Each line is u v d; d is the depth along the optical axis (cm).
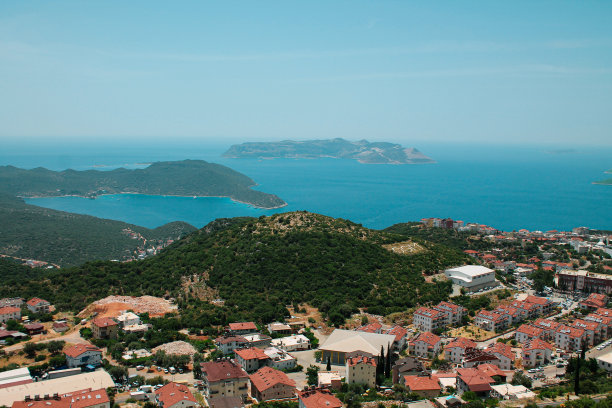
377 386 17638
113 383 16412
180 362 18875
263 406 14938
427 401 15612
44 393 15300
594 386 16312
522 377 17625
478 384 16188
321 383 17388
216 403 14862
